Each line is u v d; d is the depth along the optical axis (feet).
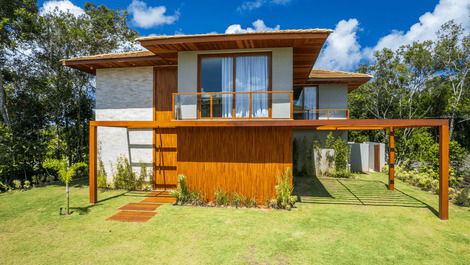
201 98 30.96
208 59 32.01
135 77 38.60
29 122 46.39
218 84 31.63
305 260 16.02
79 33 51.93
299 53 32.86
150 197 32.32
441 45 80.28
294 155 51.47
